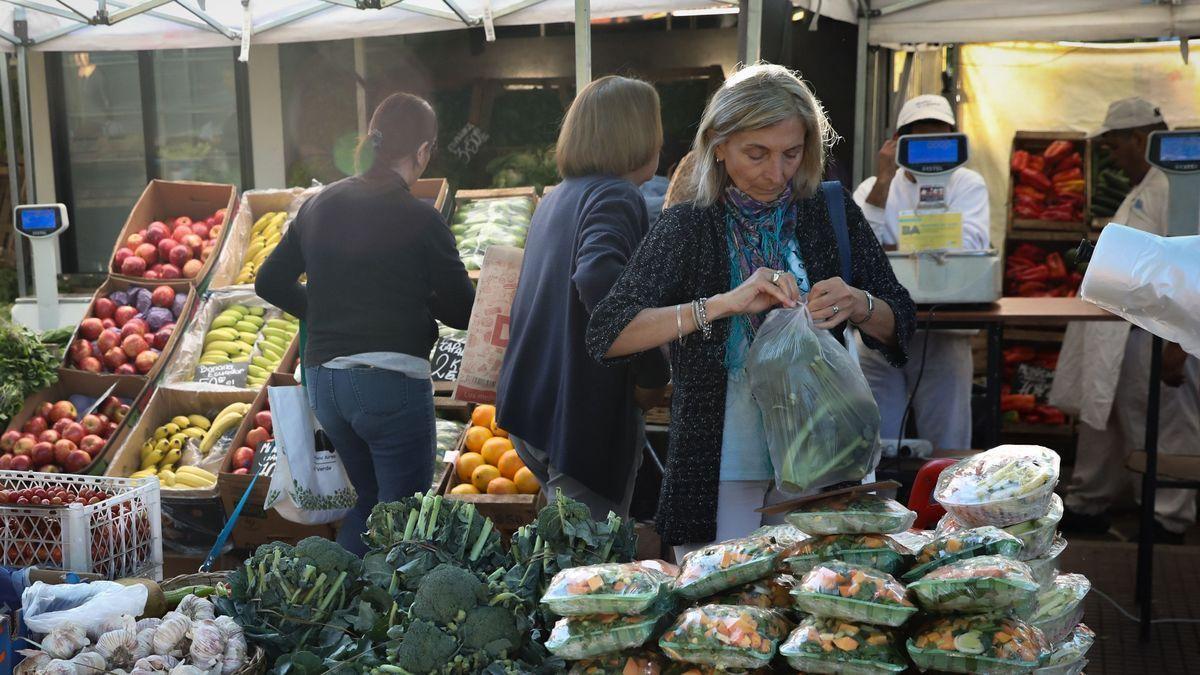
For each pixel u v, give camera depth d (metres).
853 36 6.22
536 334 2.87
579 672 1.76
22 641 2.45
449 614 2.04
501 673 1.97
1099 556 4.94
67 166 8.12
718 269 2.16
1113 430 5.42
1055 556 1.90
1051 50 6.80
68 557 3.12
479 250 5.41
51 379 5.11
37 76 7.96
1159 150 3.88
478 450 4.35
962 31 5.57
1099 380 5.30
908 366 4.80
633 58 7.73
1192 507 5.24
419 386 3.41
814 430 2.05
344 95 7.87
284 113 7.94
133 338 5.30
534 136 7.52
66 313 7.44
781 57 4.06
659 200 4.06
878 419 2.10
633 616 1.73
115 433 4.90
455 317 3.51
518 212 5.79
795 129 2.03
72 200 8.16
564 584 1.77
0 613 2.50
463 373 3.27
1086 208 6.72
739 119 2.01
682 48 7.66
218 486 4.32
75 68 8.00
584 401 2.76
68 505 3.15
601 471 2.79
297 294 3.60
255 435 4.59
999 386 4.10
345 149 7.89
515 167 7.25
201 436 4.86
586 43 4.16
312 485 3.57
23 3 5.55
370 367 3.29
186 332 5.36
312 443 3.58
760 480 2.17
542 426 2.86
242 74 7.91
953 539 1.76
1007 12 5.47
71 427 4.95
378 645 2.17
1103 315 3.77
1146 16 5.36
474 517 2.39
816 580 1.67
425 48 7.87
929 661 1.62
